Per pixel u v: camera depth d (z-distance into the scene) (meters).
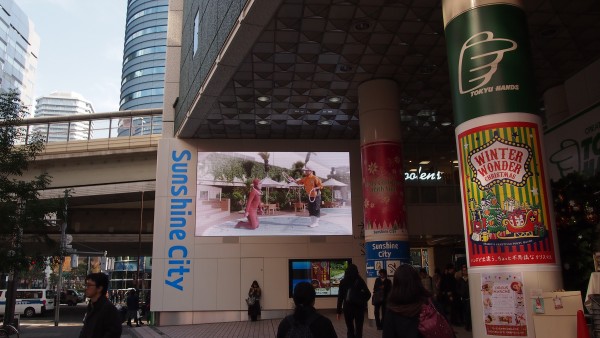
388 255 15.78
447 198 23.14
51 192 30.97
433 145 23.67
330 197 22.22
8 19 102.12
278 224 21.78
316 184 22.28
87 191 31.36
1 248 14.85
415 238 23.84
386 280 12.73
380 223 16.02
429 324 3.52
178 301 20.77
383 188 16.19
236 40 13.79
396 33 14.06
